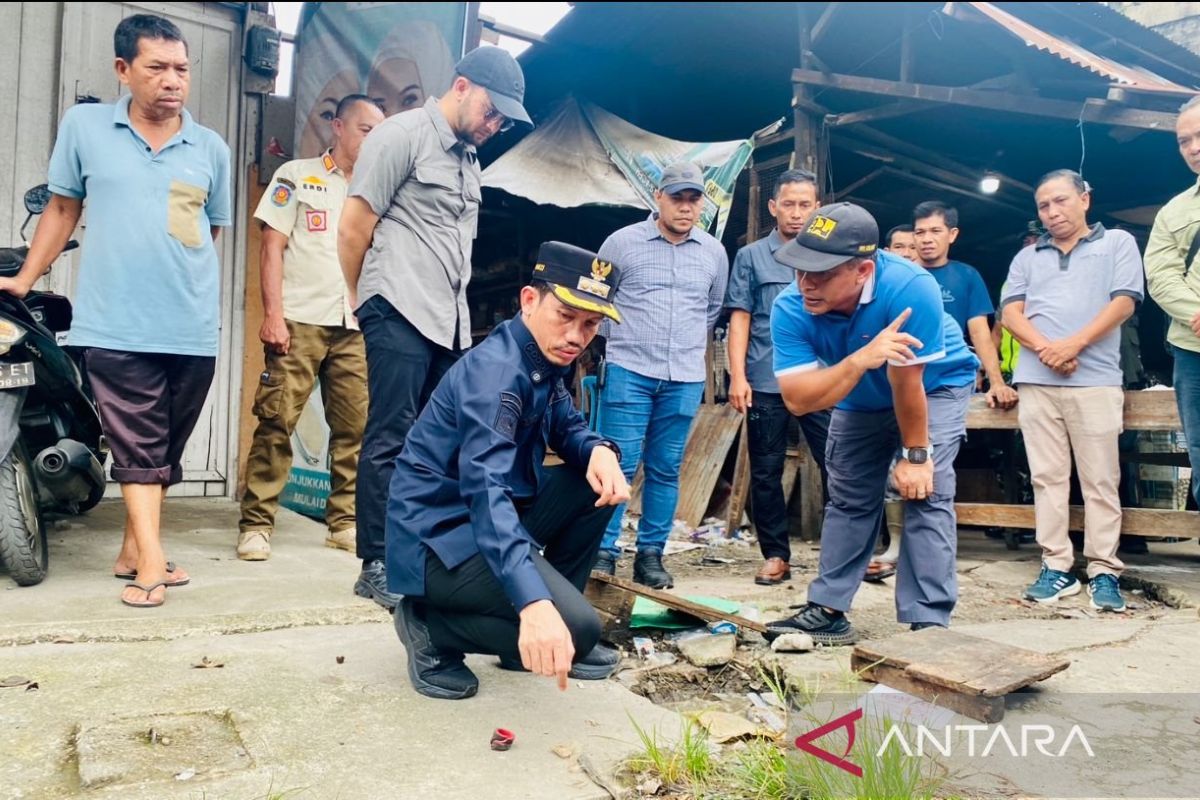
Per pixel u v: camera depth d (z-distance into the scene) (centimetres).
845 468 289
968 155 736
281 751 187
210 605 290
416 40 493
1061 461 379
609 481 213
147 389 296
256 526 374
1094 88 533
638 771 184
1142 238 775
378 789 172
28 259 297
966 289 459
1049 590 369
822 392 253
